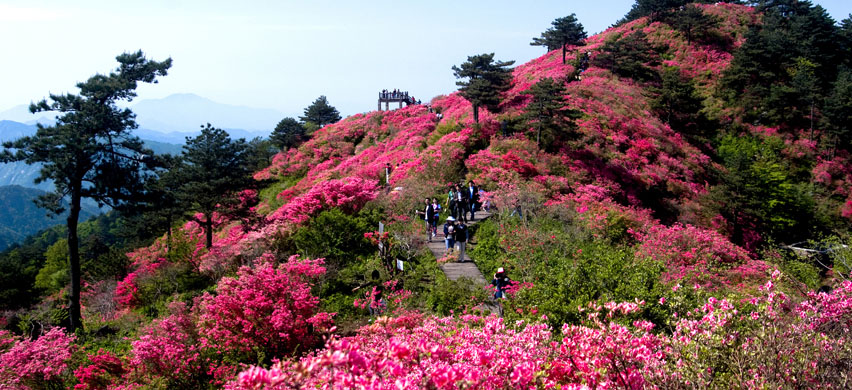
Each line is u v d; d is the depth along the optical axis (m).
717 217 27.70
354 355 3.58
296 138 56.50
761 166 34.12
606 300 8.73
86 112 23.38
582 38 50.72
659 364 4.98
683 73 48.81
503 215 19.53
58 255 53.41
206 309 11.79
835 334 5.36
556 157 27.12
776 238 28.78
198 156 32.09
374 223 18.62
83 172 23.30
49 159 22.69
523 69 51.53
